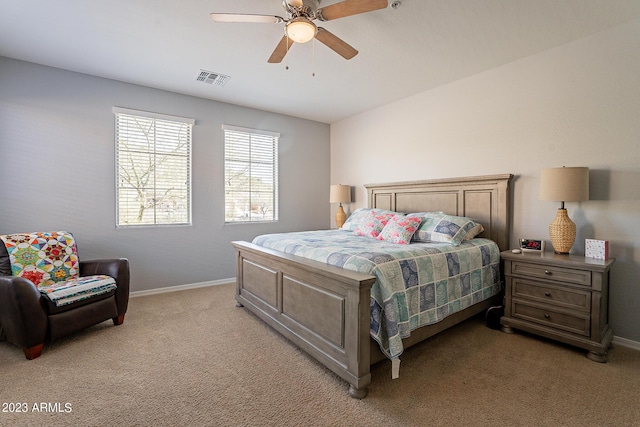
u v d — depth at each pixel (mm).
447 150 3582
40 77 3094
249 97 4035
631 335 2381
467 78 3375
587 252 2424
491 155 3186
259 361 2154
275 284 2580
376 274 1850
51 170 3170
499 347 2377
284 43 2182
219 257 4254
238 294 3260
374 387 1851
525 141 2938
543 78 2807
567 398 1735
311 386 1860
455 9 2174
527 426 1517
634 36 2332
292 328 2330
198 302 3441
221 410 1636
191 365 2096
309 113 4758
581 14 2240
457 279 2445
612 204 2453
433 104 3721
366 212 3756
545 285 2424
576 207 2645
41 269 2668
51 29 2459
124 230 3578
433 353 2283
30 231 3076
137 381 1898
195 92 3859
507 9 2176
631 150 2363
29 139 3059
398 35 2523
